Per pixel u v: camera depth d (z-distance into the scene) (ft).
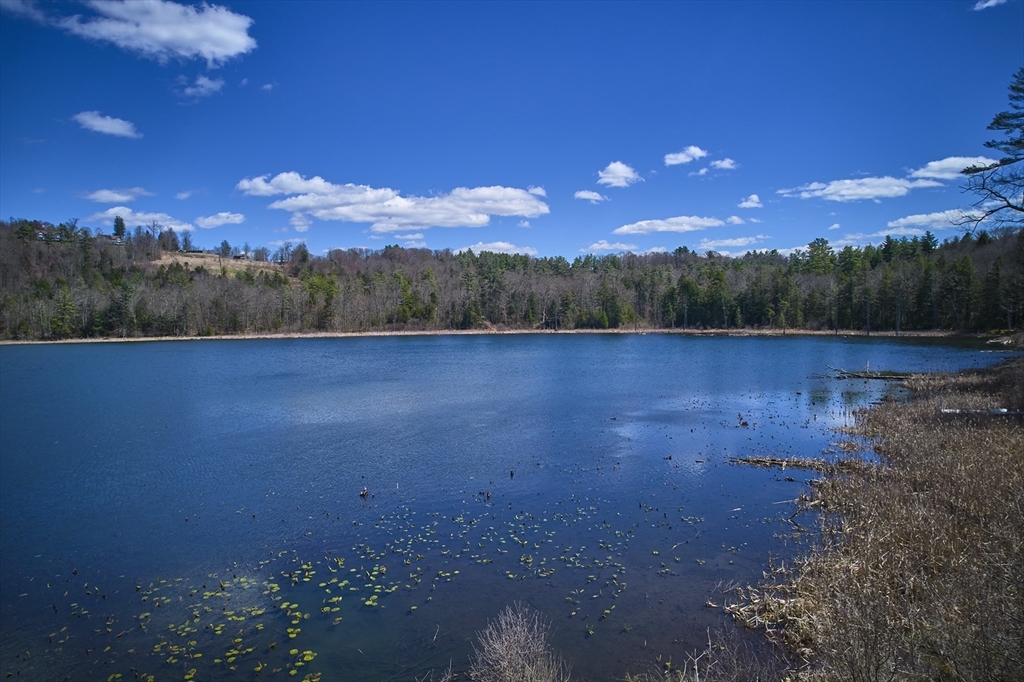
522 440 88.33
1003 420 72.84
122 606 42.70
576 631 37.40
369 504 62.18
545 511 58.90
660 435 89.71
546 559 48.08
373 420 105.29
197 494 66.69
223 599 43.21
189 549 52.06
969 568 32.50
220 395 135.95
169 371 184.44
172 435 96.12
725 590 41.98
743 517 55.72
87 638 38.65
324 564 48.39
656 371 173.68
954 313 282.97
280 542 53.06
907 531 42.11
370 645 36.65
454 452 82.07
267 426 101.76
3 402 129.29
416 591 43.39
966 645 25.32
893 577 36.50
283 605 41.78
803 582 40.50
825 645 30.42
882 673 25.41
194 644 37.47
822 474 67.36
